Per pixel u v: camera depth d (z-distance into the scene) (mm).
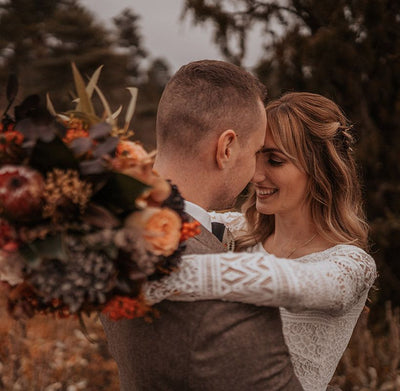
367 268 1516
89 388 3670
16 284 997
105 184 936
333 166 1763
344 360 3443
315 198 1774
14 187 875
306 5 4000
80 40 23906
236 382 1022
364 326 3600
